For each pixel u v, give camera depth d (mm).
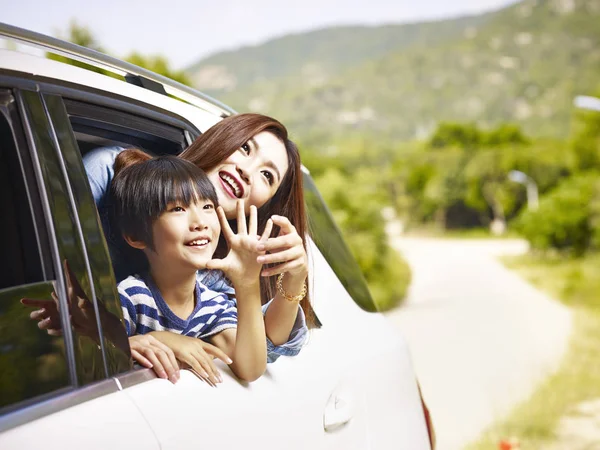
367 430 1723
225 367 1469
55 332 1186
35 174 1260
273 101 181625
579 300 28812
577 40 180000
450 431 10797
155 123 1770
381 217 30016
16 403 1106
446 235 82875
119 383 1251
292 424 1498
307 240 1936
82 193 1315
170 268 1543
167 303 1570
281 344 1601
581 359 16266
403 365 1941
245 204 1822
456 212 84812
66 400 1161
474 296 31172
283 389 1519
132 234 1529
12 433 1076
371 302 2041
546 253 43906
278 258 1479
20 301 1165
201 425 1304
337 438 1622
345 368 1710
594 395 12609
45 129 1312
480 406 12312
